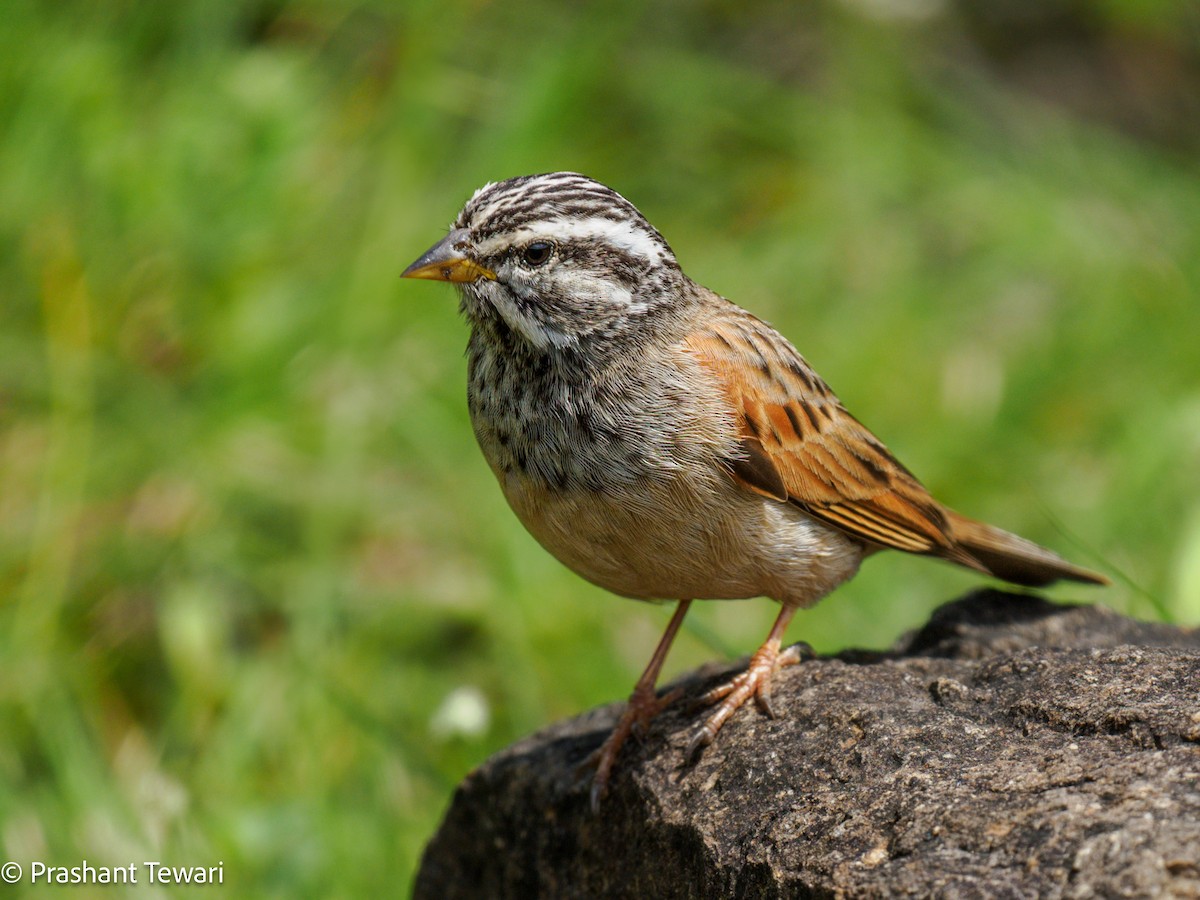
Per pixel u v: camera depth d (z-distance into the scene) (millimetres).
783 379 7984
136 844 9625
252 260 13352
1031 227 15992
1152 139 18141
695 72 16406
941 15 18625
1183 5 19250
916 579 12398
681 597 7914
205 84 14062
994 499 13547
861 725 6473
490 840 8047
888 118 16688
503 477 7746
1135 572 12328
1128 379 14672
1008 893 5043
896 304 14938
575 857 7488
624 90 16141
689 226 15648
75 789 10094
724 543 7547
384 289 13508
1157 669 6250
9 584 11734
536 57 15188
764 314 14852
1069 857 5086
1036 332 15078
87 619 11719
